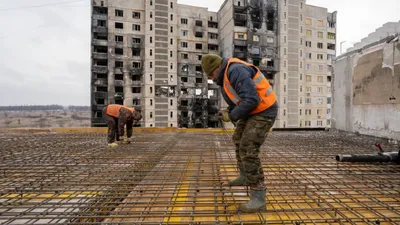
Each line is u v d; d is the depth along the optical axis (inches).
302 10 1233.4
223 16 1233.4
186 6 1212.5
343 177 116.2
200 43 1240.8
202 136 293.7
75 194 92.4
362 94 300.7
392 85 255.8
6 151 184.7
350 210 77.9
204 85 1218.6
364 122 297.6
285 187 100.9
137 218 75.2
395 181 108.9
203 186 101.6
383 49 267.3
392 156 138.3
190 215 74.3
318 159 155.6
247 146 75.9
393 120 254.4
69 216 73.5
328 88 1305.4
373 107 283.0
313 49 1266.0
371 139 257.6
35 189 97.5
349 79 326.3
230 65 76.6
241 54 1135.0
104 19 1060.5
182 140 254.4
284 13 1160.8
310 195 91.6
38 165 137.2
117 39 1085.1
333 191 96.3
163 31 1115.9
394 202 83.7
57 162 146.3
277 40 1167.6
